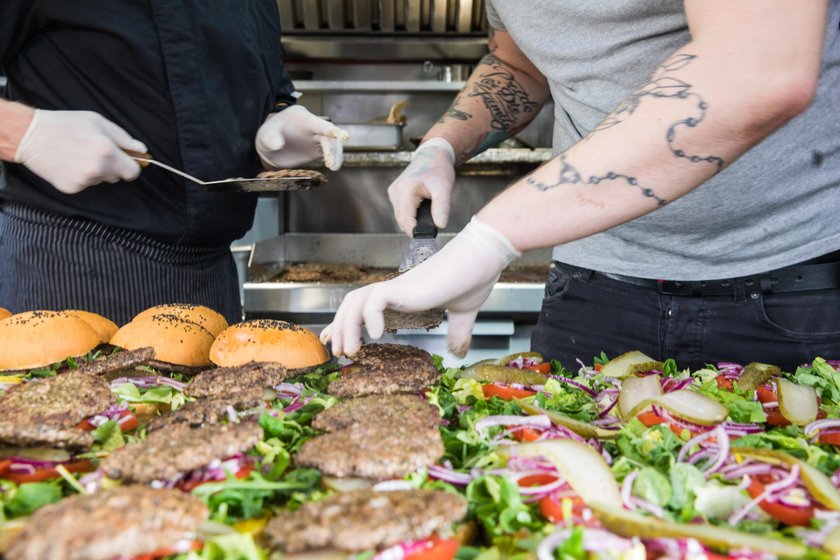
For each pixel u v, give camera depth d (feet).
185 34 4.36
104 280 4.50
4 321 2.99
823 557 1.53
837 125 3.55
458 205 11.16
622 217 2.35
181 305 3.44
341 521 1.50
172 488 1.77
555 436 2.19
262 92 4.92
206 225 4.74
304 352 2.94
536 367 3.13
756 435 2.18
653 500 1.77
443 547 1.54
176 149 4.57
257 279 8.86
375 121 10.52
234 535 1.49
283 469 1.89
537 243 2.44
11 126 3.79
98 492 1.58
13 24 4.12
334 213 11.28
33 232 4.39
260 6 5.07
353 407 2.23
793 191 3.68
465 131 4.46
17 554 1.36
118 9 4.26
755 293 3.95
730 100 2.13
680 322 4.17
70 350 2.89
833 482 1.89
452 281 2.49
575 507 1.73
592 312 4.52
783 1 2.10
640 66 3.51
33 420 2.05
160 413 2.50
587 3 3.49
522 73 4.84
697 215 3.81
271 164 4.95
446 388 2.76
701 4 2.26
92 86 4.39
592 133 2.39
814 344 3.93
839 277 3.83
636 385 2.62
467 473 1.93
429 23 10.71
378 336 2.51
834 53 3.40
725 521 1.74
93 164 3.84
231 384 2.51
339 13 10.56
